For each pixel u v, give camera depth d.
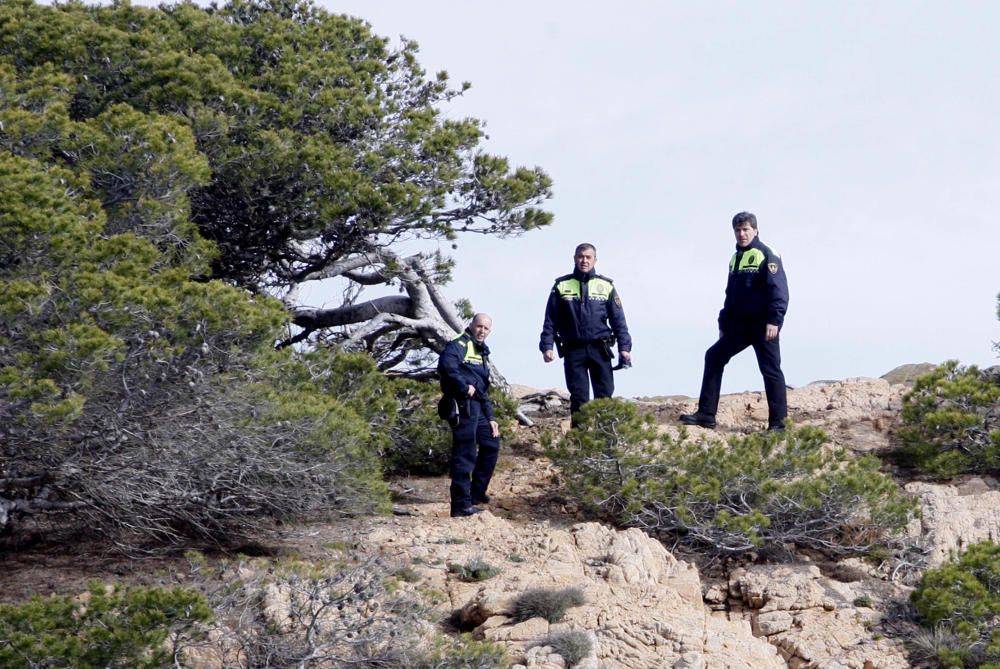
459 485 41.41
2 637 26.22
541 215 52.47
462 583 35.72
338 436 38.12
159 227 40.84
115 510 36.59
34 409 29.97
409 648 29.89
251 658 29.08
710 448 41.81
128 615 27.08
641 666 31.06
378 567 33.56
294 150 48.62
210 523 38.84
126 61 47.28
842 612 36.50
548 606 33.12
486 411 42.75
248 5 59.22
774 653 33.66
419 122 52.28
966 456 46.91
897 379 69.31
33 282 33.31
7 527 38.12
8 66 43.09
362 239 51.00
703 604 37.34
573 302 45.12
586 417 42.84
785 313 47.00
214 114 47.31
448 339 56.47
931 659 34.16
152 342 32.81
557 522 42.41
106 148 39.69
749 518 39.34
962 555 37.06
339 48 56.44
